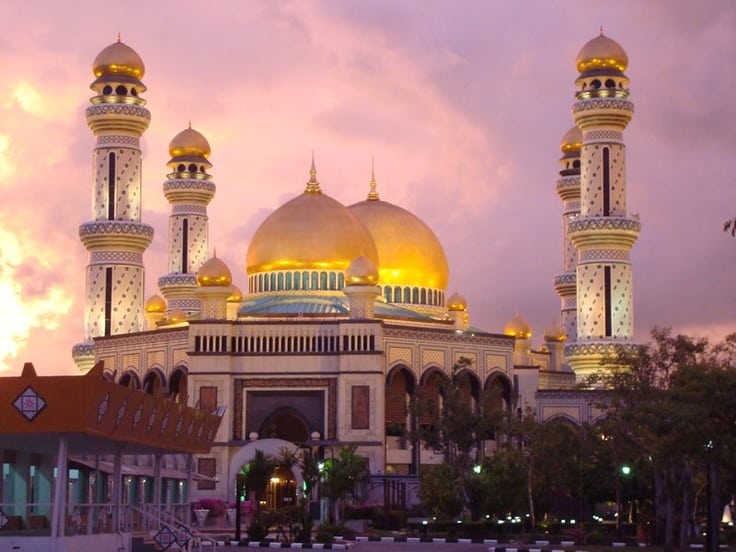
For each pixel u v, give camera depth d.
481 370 142.62
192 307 158.50
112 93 147.38
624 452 98.00
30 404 59.19
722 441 77.12
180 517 90.50
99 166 146.88
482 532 104.44
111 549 69.38
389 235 150.12
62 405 59.16
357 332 132.38
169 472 111.75
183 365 136.75
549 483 115.06
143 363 141.00
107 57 147.62
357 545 95.00
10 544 61.03
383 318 138.75
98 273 145.38
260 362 133.12
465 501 112.62
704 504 114.69
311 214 145.12
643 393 92.38
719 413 78.31
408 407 128.75
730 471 83.00
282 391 132.88
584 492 115.75
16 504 64.62
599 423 113.88
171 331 138.50
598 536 100.19
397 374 137.50
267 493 125.69
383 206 154.12
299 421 135.12
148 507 80.06
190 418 80.75
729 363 88.75
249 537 95.69
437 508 112.50
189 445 82.00
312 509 117.56
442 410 124.75
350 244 143.62
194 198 160.00
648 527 103.00
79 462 87.81
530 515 113.50
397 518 114.31
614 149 144.12
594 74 145.62
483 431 120.56
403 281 149.12
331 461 109.25
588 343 140.75
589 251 142.88
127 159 146.75
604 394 116.81
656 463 89.19
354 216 146.88
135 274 145.75
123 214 146.25
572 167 169.88
